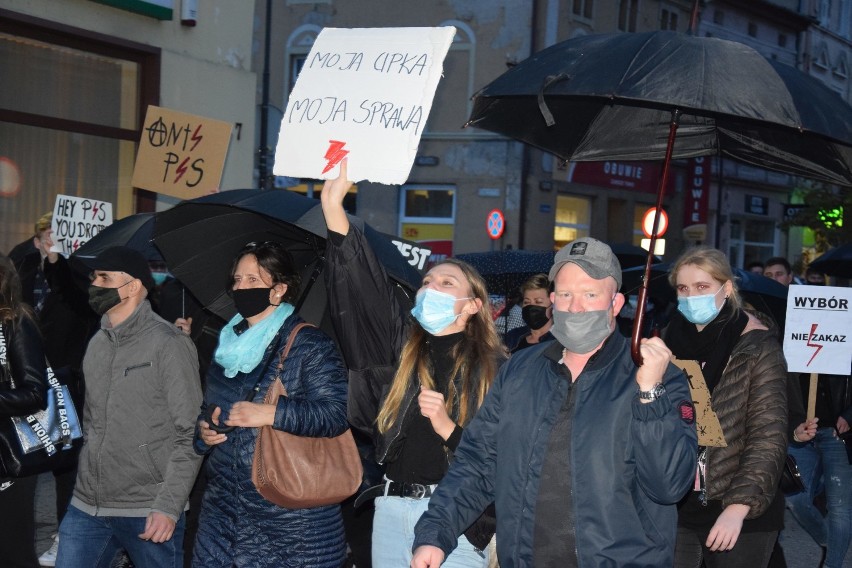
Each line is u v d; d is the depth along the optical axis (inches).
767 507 160.4
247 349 159.9
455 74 936.3
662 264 324.5
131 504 174.6
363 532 202.5
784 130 164.1
